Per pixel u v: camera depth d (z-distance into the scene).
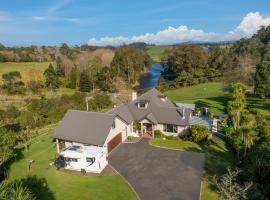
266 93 69.69
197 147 41.44
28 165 36.84
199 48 128.50
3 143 33.00
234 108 46.41
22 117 55.84
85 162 34.22
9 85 92.00
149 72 155.62
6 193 14.50
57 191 29.58
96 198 28.17
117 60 124.62
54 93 95.50
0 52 141.25
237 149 37.22
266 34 166.50
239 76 87.12
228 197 22.67
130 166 35.66
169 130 47.34
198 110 60.56
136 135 47.38
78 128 40.66
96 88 104.19
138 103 50.31
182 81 108.94
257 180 26.27
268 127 38.69
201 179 31.59
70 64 115.88
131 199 28.02
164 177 32.44
